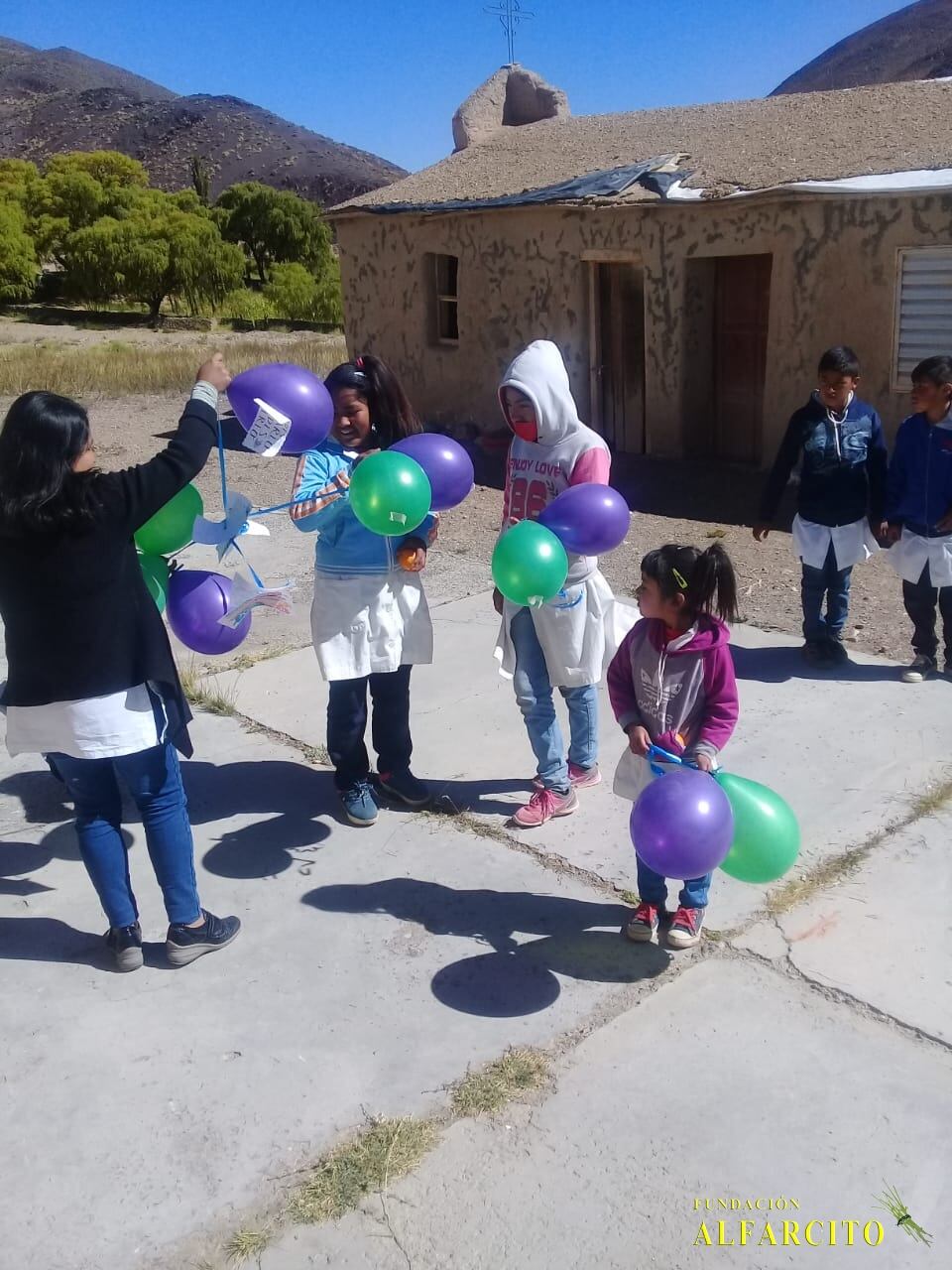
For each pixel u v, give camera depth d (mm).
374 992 3457
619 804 4562
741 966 3521
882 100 12164
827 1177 2719
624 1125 2896
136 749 3244
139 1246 2590
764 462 11055
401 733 4477
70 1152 2865
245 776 4914
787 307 10414
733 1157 2785
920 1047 3141
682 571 3205
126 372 20359
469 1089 3021
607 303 12469
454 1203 2682
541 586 3668
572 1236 2578
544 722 4352
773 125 12406
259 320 37562
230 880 4094
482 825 4441
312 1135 2896
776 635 6469
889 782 4613
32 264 39375
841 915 3754
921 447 5344
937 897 3832
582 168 13289
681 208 11078
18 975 3588
